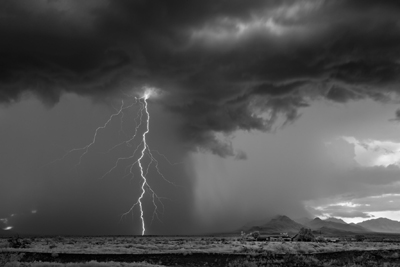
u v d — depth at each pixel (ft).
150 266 111.65
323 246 184.75
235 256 145.69
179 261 138.10
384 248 172.35
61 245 204.95
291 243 210.79
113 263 114.83
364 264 134.92
